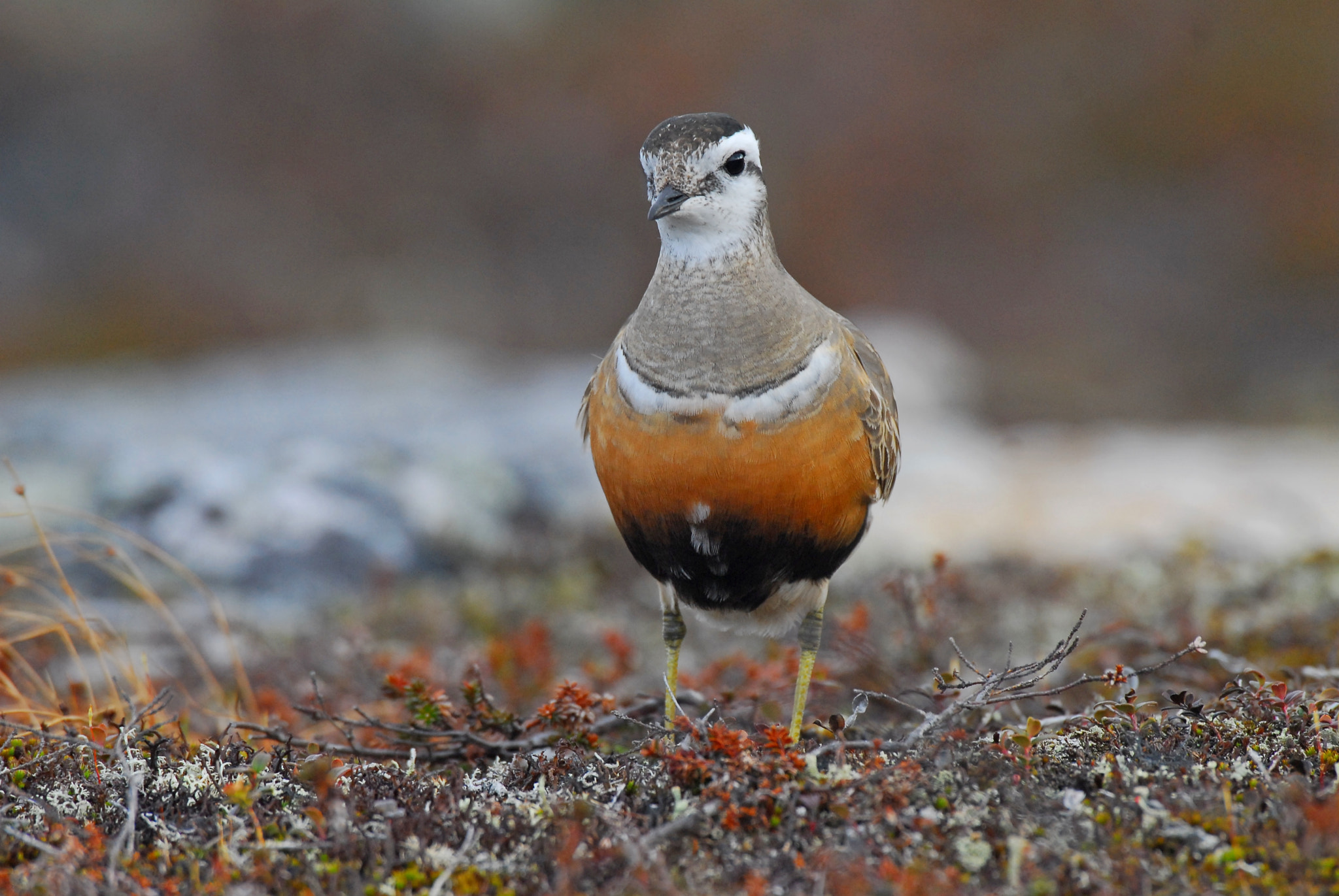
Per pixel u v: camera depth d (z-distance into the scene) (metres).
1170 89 29.77
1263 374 25.72
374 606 12.42
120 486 13.81
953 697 7.81
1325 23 30.22
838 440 7.99
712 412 7.84
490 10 32.25
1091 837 5.90
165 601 12.38
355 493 13.89
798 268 27.72
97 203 29.11
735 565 8.26
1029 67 30.03
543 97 30.56
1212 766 6.47
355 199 29.39
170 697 8.30
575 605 12.61
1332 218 28.27
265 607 12.59
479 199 29.66
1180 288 27.72
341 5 31.42
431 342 25.97
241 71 30.61
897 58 29.72
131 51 30.77
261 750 7.54
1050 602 11.70
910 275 27.62
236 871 5.82
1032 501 15.54
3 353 25.83
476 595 12.56
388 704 9.44
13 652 8.93
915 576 11.17
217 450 15.09
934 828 5.96
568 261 29.17
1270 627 9.88
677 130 8.05
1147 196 29.00
